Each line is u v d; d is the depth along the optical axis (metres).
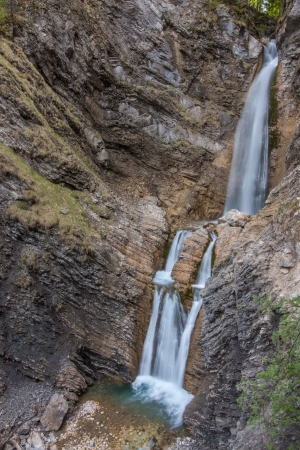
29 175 10.65
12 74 11.69
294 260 7.64
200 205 17.94
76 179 12.45
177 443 8.33
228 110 20.34
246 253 8.79
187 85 20.14
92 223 11.79
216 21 20.98
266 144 18.95
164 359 10.57
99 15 17.97
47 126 12.38
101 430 8.62
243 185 19.02
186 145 18.38
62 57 15.09
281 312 6.96
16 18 13.59
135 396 9.77
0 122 10.79
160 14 20.33
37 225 9.86
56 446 8.16
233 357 8.26
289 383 5.94
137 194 16.67
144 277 11.89
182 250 12.66
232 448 7.18
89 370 10.16
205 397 8.68
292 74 19.50
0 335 9.38
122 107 17.70
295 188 9.86
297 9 19.16
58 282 9.93
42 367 9.59
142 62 19.47
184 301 11.05
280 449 6.16
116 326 10.57
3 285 9.55
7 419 8.43
